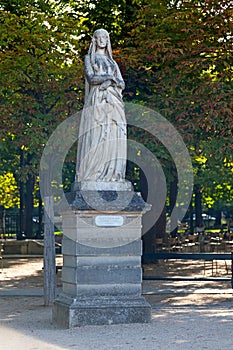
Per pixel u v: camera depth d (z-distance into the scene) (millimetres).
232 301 21750
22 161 38781
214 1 26094
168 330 15523
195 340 14328
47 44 25328
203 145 25391
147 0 27625
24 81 25656
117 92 16891
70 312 16172
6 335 15750
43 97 26438
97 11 30750
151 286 26375
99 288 16484
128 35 30094
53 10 29766
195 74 26141
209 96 24969
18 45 25547
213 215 79500
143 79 28125
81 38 30141
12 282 28312
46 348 13977
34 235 54281
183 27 26156
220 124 24812
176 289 25266
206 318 17328
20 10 27406
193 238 41062
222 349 13391
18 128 25859
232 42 25719
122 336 14945
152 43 25781
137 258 16656
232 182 48406
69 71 25359
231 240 45062
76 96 25750
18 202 57594
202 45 25844
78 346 14055
